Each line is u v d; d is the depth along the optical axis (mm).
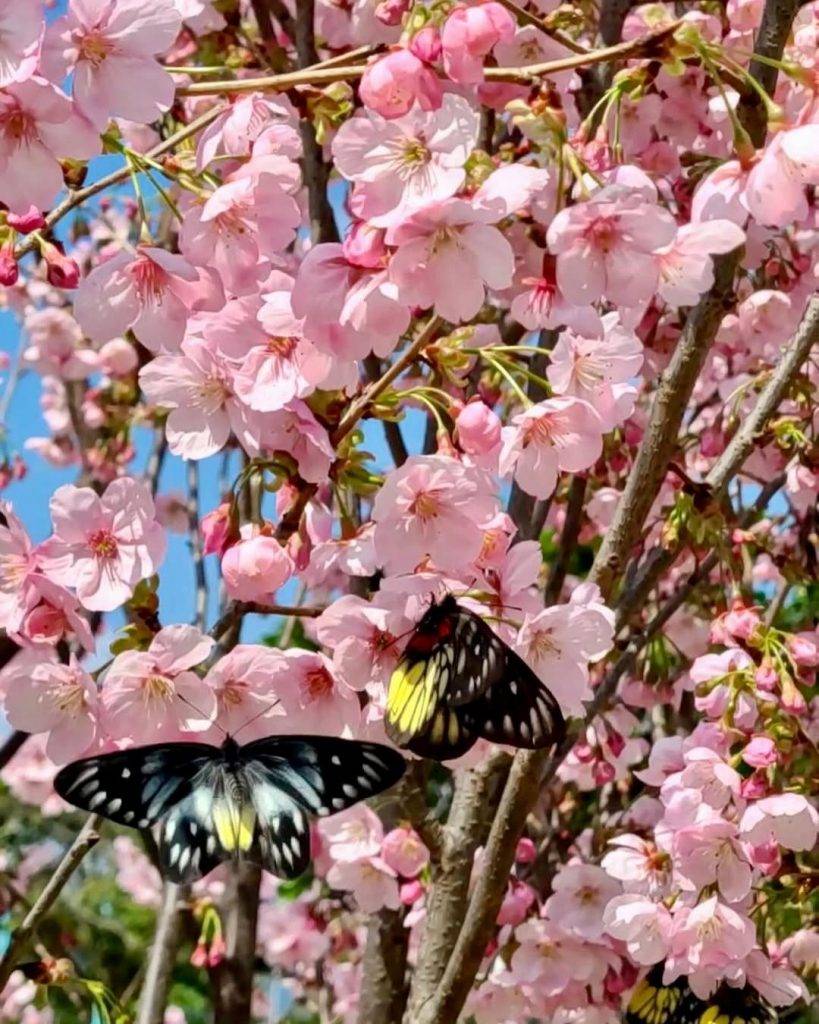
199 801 376
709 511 489
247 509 507
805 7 510
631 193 340
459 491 368
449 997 487
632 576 556
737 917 461
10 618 370
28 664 409
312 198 599
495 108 453
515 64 470
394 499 368
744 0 549
